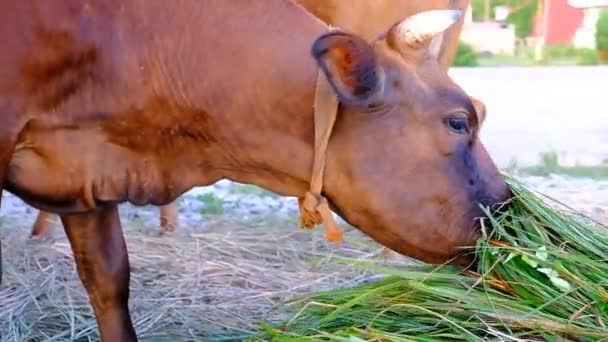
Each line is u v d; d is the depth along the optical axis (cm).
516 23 2516
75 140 446
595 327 409
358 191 434
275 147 439
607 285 427
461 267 452
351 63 398
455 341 422
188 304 620
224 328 580
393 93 428
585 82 1808
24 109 432
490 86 1753
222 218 830
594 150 1165
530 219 448
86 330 589
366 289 463
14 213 853
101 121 445
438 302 437
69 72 436
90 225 505
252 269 677
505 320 416
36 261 694
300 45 435
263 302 618
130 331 524
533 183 970
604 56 2352
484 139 1229
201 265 685
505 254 438
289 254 711
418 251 446
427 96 431
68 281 662
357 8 644
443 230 440
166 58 441
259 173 453
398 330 434
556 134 1267
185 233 768
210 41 439
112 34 440
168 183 460
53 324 603
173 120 447
